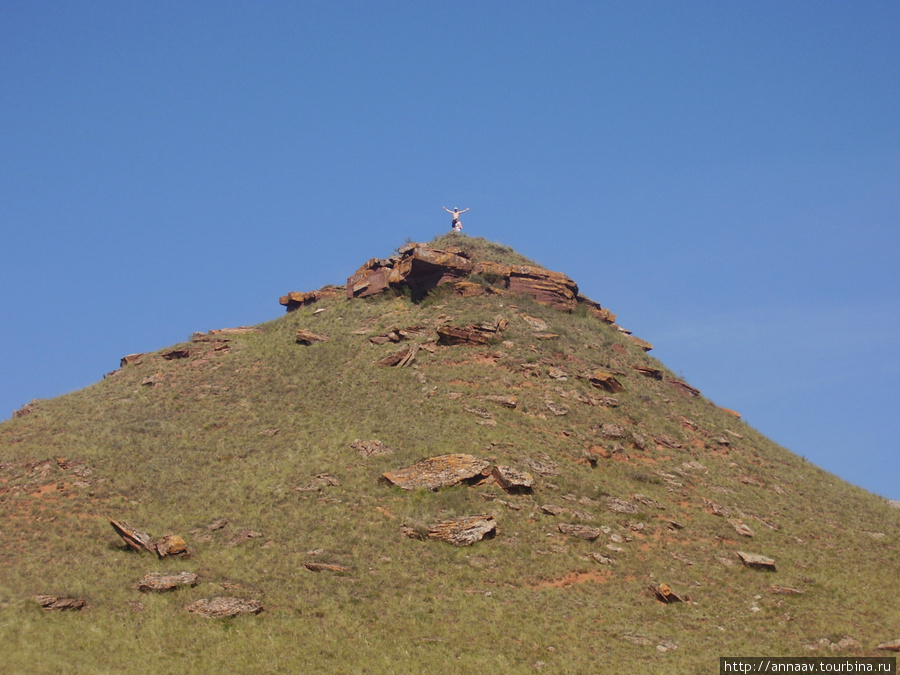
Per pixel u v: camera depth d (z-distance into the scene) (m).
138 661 35.69
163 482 54.69
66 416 64.75
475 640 39.09
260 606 40.69
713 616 43.06
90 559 44.97
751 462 66.75
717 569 48.59
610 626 41.00
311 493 52.41
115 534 48.06
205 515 50.47
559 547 48.25
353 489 52.59
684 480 59.69
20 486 52.84
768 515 57.16
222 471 56.41
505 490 52.62
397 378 68.19
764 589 46.44
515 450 57.03
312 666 36.38
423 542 47.69
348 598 42.12
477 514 49.75
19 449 57.69
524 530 49.34
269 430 61.59
